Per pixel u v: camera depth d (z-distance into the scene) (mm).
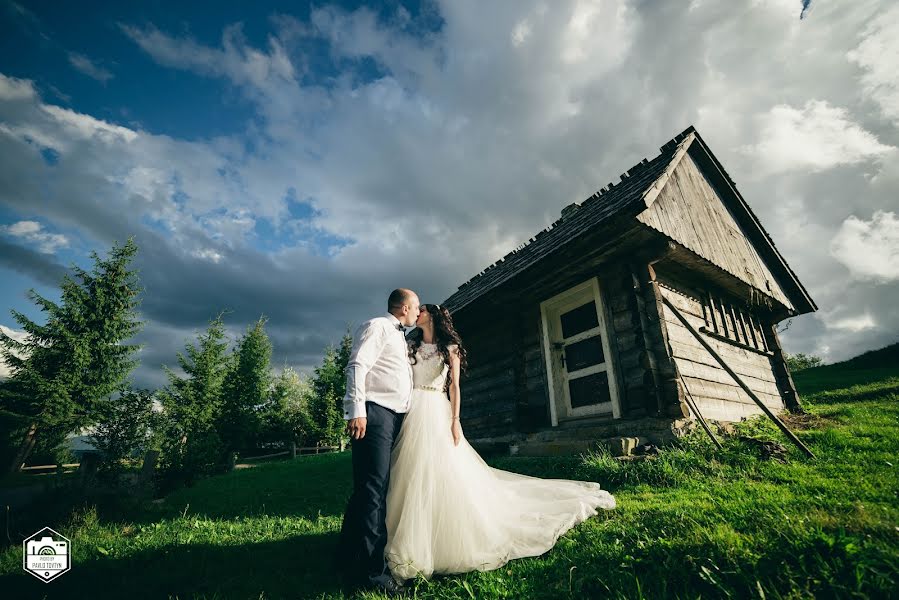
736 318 8211
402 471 2730
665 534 2371
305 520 4215
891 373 14945
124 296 19812
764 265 9516
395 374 2803
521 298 7648
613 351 6031
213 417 19016
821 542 1808
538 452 5961
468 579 2332
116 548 3359
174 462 11867
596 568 2127
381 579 2297
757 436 5203
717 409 6418
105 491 6062
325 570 2611
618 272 6203
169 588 2412
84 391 17859
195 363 19047
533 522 2883
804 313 10156
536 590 2074
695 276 7270
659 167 7039
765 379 8367
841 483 3180
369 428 2629
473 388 9008
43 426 17453
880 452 4234
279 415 29000
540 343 7461
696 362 6418
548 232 9906
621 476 4199
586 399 6570
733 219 9102
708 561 1893
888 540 1922
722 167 8641
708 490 3455
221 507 5945
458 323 9047
